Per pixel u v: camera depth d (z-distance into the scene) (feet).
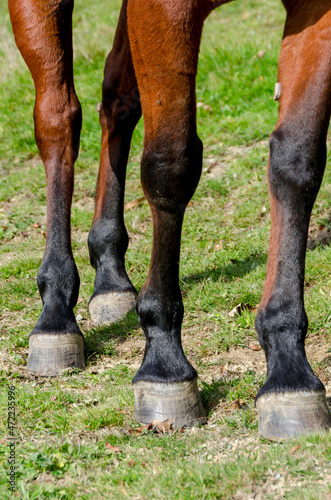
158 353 12.60
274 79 38.88
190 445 11.55
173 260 12.49
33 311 20.06
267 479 10.00
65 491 10.28
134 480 10.50
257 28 50.96
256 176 29.30
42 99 17.06
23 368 16.07
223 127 35.68
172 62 11.28
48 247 16.75
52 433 12.69
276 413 11.03
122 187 19.84
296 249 11.25
